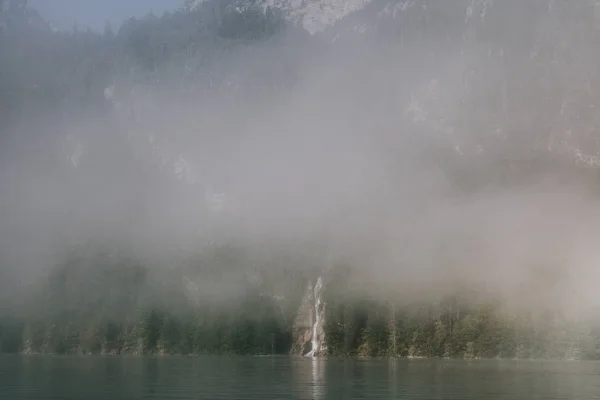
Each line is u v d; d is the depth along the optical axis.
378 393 43.69
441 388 48.16
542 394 43.09
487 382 54.16
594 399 39.56
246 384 51.94
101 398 40.03
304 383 53.19
